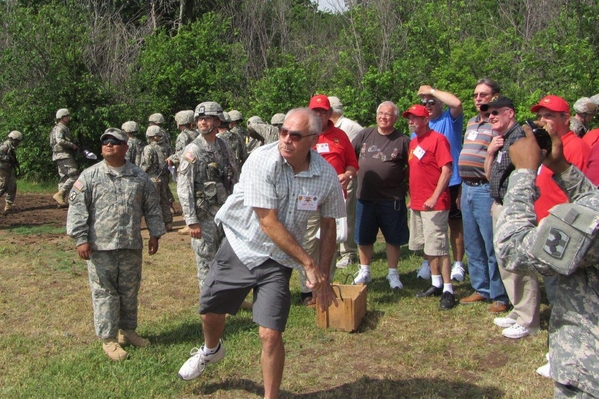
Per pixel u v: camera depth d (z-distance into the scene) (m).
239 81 23.23
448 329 5.51
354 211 7.89
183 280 7.50
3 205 14.55
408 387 4.41
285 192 3.72
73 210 4.85
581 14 12.05
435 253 6.09
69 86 17.86
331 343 5.26
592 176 4.01
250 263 3.85
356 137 6.83
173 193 16.41
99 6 25.94
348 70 16.03
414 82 13.46
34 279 7.58
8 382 4.60
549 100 4.52
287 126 3.57
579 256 2.50
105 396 4.34
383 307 6.15
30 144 17.91
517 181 2.83
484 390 4.32
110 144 4.89
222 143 5.91
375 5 18.56
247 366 4.79
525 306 5.19
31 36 17.66
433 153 6.04
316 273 3.64
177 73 22.45
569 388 2.71
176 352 5.10
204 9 31.08
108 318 4.96
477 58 13.22
